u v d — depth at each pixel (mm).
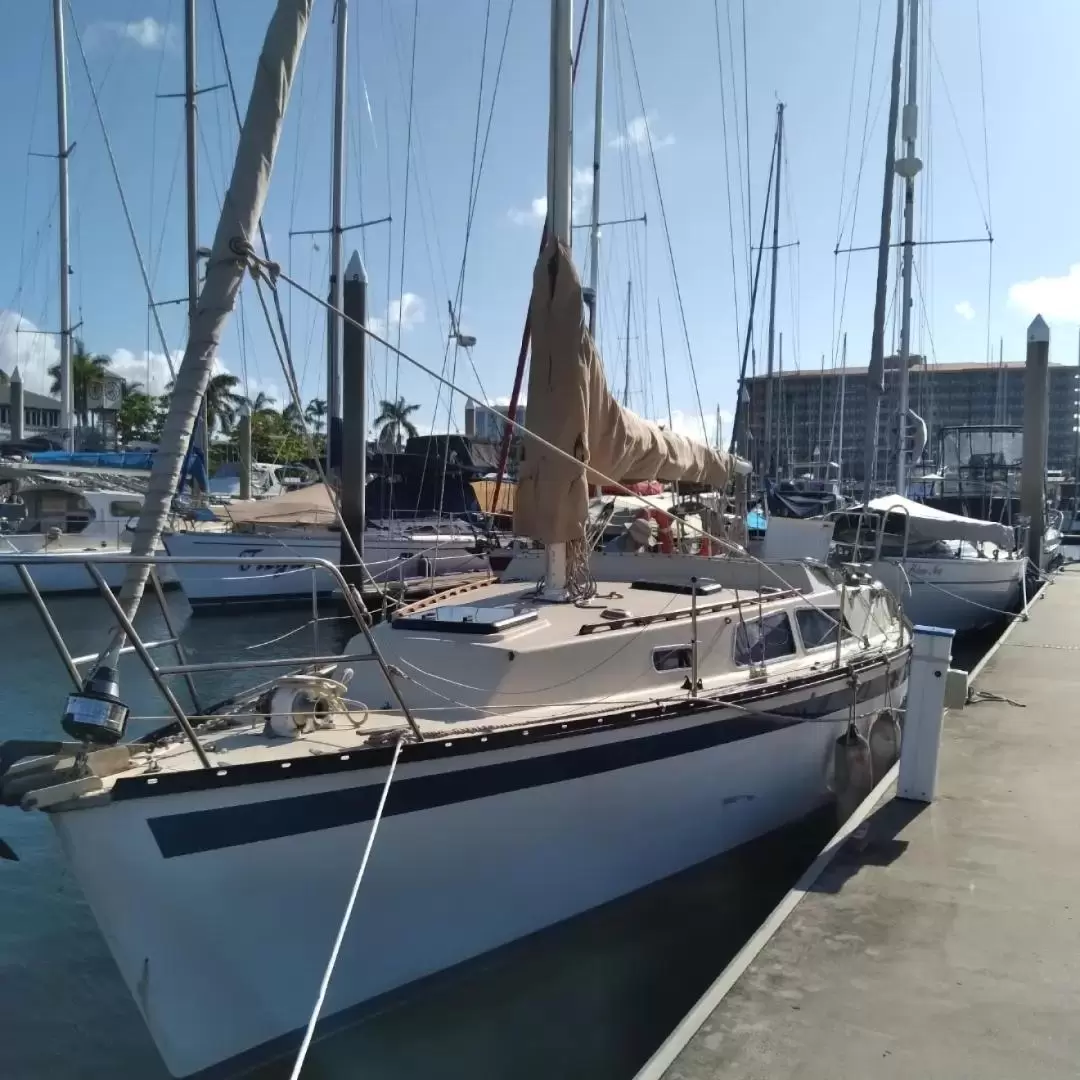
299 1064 3383
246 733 4703
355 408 18422
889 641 8586
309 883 4246
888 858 5367
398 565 16766
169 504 4195
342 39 19453
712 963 5586
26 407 52062
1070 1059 3473
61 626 18062
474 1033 4766
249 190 4316
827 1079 3363
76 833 3865
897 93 18891
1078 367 50938
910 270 21359
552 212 6246
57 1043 5277
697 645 6152
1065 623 15430
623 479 7406
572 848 5141
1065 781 6734
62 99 27531
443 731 4730
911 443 22328
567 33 6305
